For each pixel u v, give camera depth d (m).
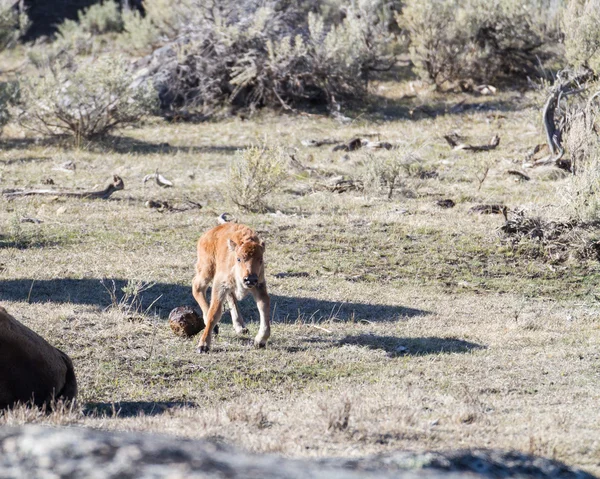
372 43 127.56
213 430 23.75
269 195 77.88
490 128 107.38
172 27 141.62
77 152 96.06
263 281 37.84
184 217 68.44
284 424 25.14
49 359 26.83
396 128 110.00
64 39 149.38
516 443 22.33
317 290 51.81
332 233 64.94
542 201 73.81
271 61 119.75
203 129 112.50
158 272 52.50
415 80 132.62
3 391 25.50
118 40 150.12
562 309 50.38
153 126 114.56
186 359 36.59
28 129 108.69
